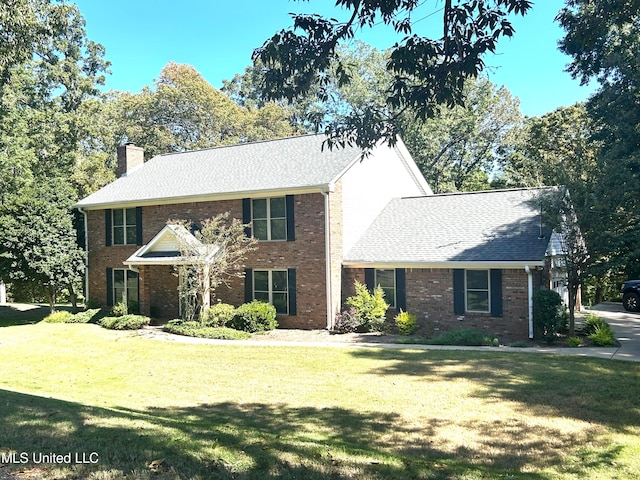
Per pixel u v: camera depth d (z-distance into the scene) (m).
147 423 6.69
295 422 8.02
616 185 14.94
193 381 11.22
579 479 5.82
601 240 14.87
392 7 7.24
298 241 19.31
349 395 9.76
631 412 8.41
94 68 40.34
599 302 28.03
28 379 11.62
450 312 17.73
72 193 24.88
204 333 17.61
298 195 19.28
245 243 20.36
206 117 45.47
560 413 8.40
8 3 13.78
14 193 23.17
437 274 18.00
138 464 4.93
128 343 16.52
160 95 43.84
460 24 7.14
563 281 17.12
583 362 12.05
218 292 21.09
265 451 5.64
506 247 17.14
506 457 6.52
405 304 18.61
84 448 5.36
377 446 6.86
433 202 21.83
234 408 8.97
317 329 18.97
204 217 21.44
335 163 20.09
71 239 23.75
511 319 16.59
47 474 4.61
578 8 15.05
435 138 35.00
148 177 25.16
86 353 14.85
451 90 7.73
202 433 6.29
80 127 31.91
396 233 20.36
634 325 18.45
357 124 8.40
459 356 13.20
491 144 37.34
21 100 28.81
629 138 21.58
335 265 19.12
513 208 19.44
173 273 21.31
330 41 7.72
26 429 5.99
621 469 6.14
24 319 24.05
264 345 15.77
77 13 35.50
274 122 48.94
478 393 9.64
